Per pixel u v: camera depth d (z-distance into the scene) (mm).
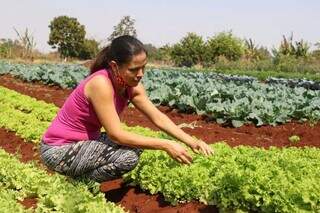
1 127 13727
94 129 7137
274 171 6613
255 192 6344
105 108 6695
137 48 6449
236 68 57750
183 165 7352
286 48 55969
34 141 11414
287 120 15719
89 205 5957
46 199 6344
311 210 6113
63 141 7109
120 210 6027
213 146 8891
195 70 52312
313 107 16594
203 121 15742
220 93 18234
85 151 7023
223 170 6984
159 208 7258
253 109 15141
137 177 7727
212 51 73812
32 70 32688
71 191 6223
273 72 47500
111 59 6562
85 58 88188
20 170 7543
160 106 18422
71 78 26812
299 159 7793
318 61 51281
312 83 30094
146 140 6719
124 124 13398
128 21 73188
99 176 7156
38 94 24328
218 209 6809
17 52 66312
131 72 6523
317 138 13555
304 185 6207
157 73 31891
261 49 71375
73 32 86250
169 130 7023
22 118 13953
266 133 14156
